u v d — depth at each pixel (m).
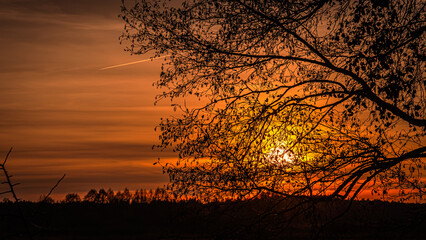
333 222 12.68
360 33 11.96
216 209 12.80
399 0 11.77
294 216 12.48
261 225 12.64
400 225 12.48
